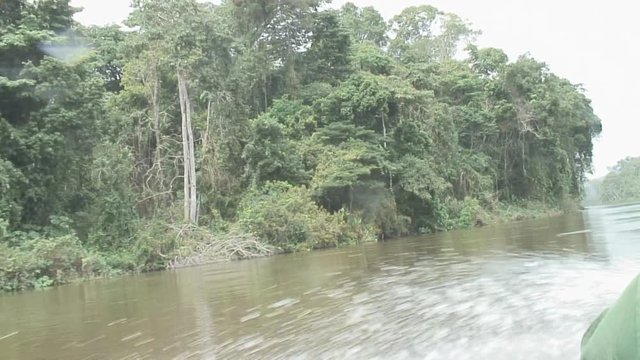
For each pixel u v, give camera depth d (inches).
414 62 1899.6
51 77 753.6
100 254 758.5
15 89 745.0
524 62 1786.4
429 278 466.9
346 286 460.4
